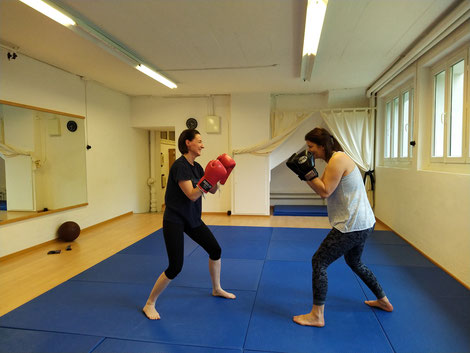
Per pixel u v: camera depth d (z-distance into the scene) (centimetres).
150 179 710
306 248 384
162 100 637
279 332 199
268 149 600
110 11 275
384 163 548
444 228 302
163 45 354
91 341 192
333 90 581
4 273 314
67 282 285
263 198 607
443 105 348
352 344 185
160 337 195
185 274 301
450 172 310
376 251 363
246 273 302
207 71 457
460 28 280
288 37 332
